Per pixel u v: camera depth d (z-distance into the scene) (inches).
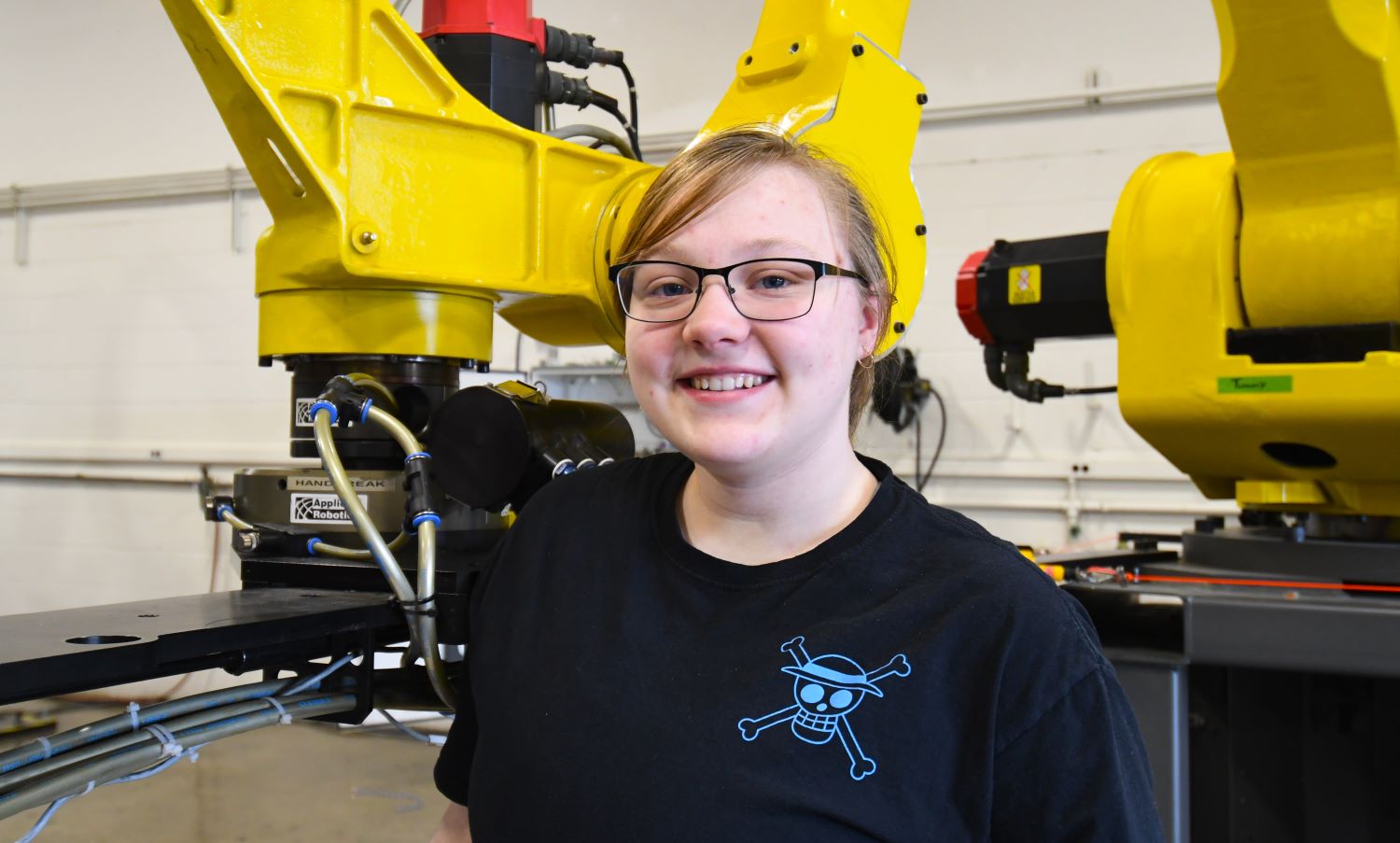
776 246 27.6
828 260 28.4
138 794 104.7
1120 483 113.3
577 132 56.2
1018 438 117.6
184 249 142.9
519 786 28.4
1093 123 113.7
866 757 25.6
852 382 33.0
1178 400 55.1
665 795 26.0
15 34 149.1
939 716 25.8
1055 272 62.1
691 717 26.9
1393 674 45.3
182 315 143.0
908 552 28.9
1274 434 53.5
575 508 34.1
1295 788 56.0
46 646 28.7
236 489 48.6
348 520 45.7
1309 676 55.2
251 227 140.3
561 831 27.1
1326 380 50.2
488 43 50.2
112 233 145.9
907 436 121.1
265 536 45.0
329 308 45.3
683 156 29.7
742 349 27.5
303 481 46.5
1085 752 25.0
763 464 28.4
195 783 108.1
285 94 41.1
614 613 29.9
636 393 29.8
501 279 47.2
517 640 31.2
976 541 28.9
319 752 118.3
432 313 46.7
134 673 29.6
